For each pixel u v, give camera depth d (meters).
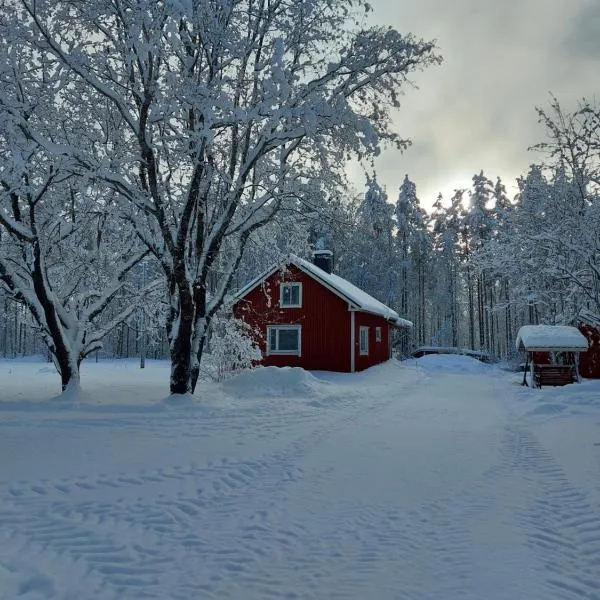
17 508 5.83
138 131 13.25
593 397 15.29
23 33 12.20
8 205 14.72
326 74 13.55
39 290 14.27
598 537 5.27
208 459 8.38
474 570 4.52
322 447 9.69
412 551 4.95
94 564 4.49
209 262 15.29
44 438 9.67
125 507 5.98
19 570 4.29
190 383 15.18
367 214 51.03
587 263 17.44
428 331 75.31
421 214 64.56
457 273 65.25
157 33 10.96
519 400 17.22
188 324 14.52
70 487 6.65
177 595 3.99
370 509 6.17
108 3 11.88
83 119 14.80
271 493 6.76
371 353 31.47
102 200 15.03
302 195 15.49
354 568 4.55
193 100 11.96
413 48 13.56
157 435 10.32
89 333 16.08
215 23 11.75
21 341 73.06
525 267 23.36
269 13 13.35
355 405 16.11
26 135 12.33
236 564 4.60
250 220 15.81
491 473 7.88
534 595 4.05
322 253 34.38
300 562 4.68
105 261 17.36
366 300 31.75
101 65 12.86
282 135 13.30
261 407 14.33
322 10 13.23
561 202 19.66
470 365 40.44
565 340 20.72
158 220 13.84
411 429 11.82
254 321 29.22
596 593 4.09
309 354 28.17
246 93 14.22
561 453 9.17
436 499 6.57
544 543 5.14
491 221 56.69
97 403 13.90
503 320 64.19
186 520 5.68
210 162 14.54
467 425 12.47
